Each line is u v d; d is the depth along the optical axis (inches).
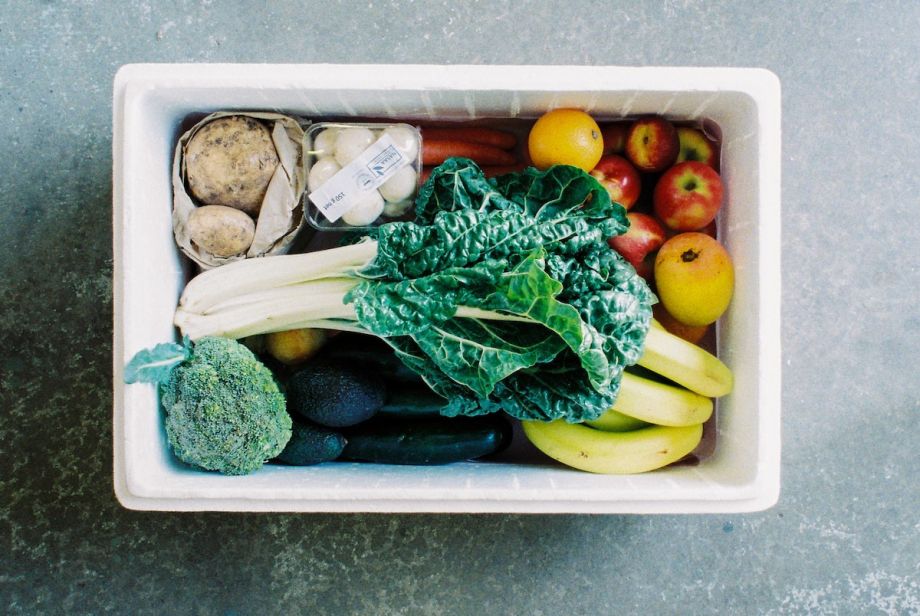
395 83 37.3
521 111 41.1
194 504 37.7
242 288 39.0
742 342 39.3
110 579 50.5
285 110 40.8
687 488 37.5
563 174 38.5
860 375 50.4
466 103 39.7
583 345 33.4
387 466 41.4
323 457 40.7
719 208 42.3
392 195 39.5
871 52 50.5
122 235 36.6
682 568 50.6
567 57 50.6
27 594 50.4
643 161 41.3
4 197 50.4
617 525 50.6
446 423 41.4
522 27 50.6
